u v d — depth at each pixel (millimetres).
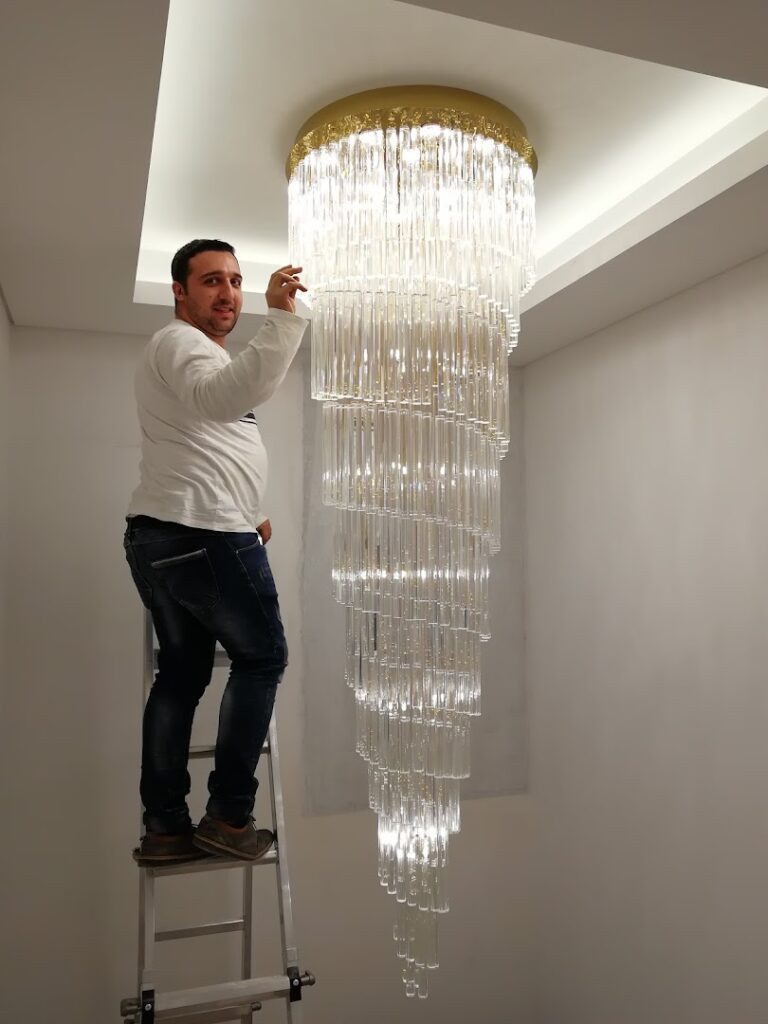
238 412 2250
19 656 3582
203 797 3748
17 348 3658
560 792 3988
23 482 3627
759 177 2363
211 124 2561
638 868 3480
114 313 3494
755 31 1771
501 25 1744
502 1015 4055
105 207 2502
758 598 2947
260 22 2096
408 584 2773
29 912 3531
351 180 2475
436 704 2822
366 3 2031
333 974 3846
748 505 2994
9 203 2471
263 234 3383
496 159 2504
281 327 2207
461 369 2576
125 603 3721
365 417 2652
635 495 3551
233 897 3750
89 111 1996
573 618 3924
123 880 3639
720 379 3127
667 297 3381
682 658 3277
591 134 2670
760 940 2900
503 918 4105
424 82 2367
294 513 3967
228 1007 2625
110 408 3748
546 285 3383
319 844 3889
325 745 3934
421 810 2830
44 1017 3512
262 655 2521
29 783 3566
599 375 3789
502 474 4285
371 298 2547
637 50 1843
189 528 2438
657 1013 3344
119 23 1688
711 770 3129
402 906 2863
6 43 1743
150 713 2627
